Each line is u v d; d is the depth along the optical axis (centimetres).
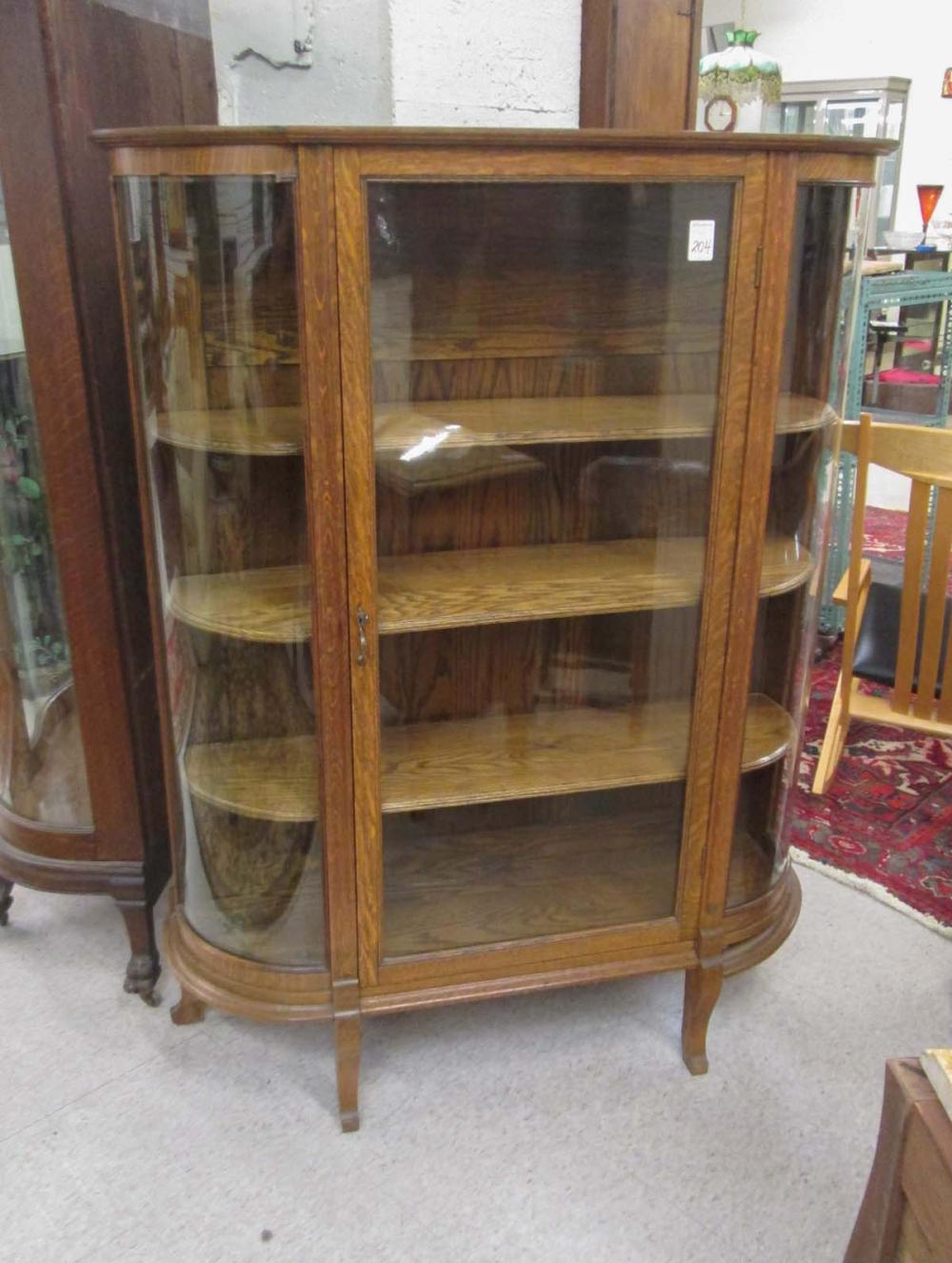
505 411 150
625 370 151
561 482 157
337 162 123
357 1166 157
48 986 195
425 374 143
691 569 154
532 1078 173
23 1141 161
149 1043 181
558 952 164
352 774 149
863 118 660
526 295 145
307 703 151
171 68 178
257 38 185
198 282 138
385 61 168
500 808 171
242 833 162
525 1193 152
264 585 149
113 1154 158
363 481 136
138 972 188
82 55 155
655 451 152
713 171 132
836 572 335
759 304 138
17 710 186
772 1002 191
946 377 457
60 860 186
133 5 166
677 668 160
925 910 214
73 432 164
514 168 128
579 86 191
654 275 144
